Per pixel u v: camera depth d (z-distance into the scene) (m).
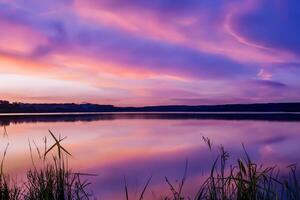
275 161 16.58
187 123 54.69
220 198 4.64
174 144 24.64
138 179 12.37
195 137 29.61
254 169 4.57
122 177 12.82
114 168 14.94
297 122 56.03
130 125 50.16
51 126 47.06
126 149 22.05
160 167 15.05
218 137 29.38
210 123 53.94
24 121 66.81
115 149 22.08
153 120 70.81
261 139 27.58
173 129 40.03
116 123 57.25
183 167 14.91
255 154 19.23
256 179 4.51
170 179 12.16
